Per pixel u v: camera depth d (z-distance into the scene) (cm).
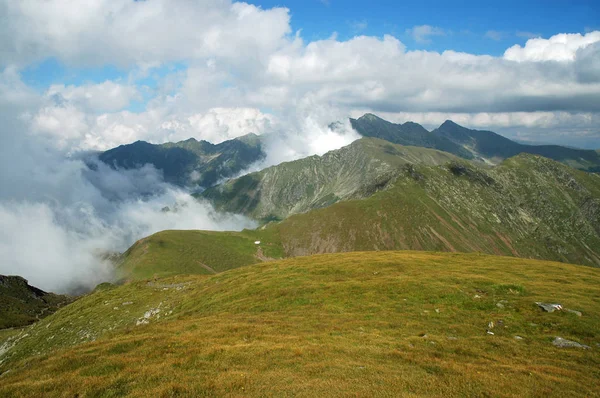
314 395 2117
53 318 8362
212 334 3497
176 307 6288
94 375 2477
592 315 3959
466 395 2209
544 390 2327
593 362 2970
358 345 3147
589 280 5747
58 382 2359
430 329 3806
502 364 2845
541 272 6312
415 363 2742
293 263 7794
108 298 8600
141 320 6203
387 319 4128
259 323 4000
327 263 7256
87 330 6556
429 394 2197
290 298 5212
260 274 6919
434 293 4947
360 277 6028
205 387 2225
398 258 7612
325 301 4978
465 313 4297
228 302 5553
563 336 3569
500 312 4272
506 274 6075
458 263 7119
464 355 3080
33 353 6388
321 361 2706
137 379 2372
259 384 2281
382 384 2309
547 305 4241
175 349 2992
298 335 3478
